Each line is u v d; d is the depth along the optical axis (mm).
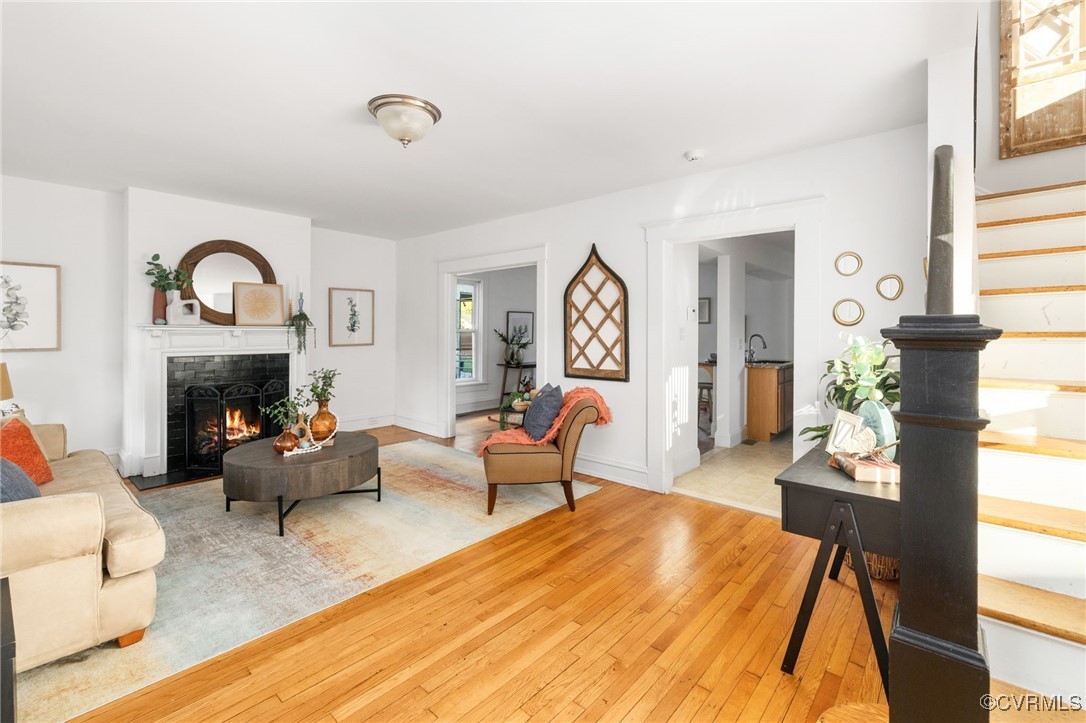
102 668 1818
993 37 2883
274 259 4988
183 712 1612
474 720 1590
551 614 2203
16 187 3877
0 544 1640
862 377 2053
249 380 4840
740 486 4070
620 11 1850
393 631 2072
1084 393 1594
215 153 3348
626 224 4160
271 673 1808
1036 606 1288
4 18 1890
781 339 7578
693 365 4602
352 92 2492
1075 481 1468
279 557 2744
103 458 3297
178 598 2314
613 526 3227
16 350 3902
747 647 1969
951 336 880
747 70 2277
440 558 2752
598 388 4383
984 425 867
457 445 5535
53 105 2635
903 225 2879
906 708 953
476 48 2102
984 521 1442
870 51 2115
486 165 3564
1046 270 2150
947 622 920
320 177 3848
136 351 4184
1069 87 2680
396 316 6652
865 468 1715
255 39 2037
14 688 1126
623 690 1729
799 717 1604
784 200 3314
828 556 1686
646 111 2688
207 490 3871
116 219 4336
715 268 7516
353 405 6223
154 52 2135
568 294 4551
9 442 2635
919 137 2838
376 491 3789
